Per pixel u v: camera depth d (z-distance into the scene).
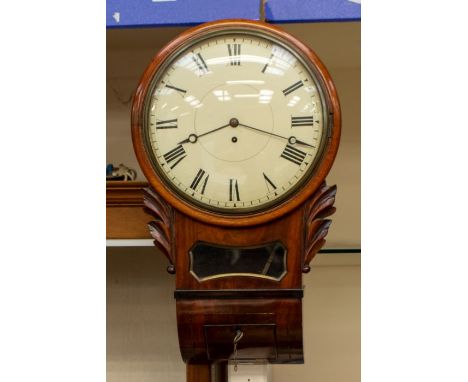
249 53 1.03
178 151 1.03
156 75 1.03
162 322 1.45
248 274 1.02
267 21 1.13
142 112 1.03
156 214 1.03
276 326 1.02
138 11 1.12
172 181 1.03
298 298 1.02
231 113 1.03
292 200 1.01
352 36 1.26
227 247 1.03
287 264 1.02
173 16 1.12
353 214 1.46
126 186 1.15
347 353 1.46
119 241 1.16
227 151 1.03
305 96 1.02
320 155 1.01
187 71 1.03
